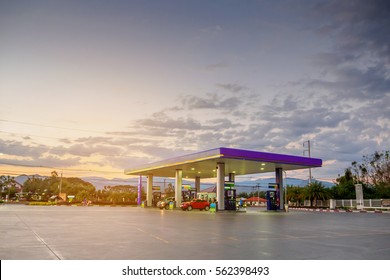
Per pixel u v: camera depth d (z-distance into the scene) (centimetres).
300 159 4088
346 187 6538
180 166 4494
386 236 1445
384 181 6725
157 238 1284
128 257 889
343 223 2256
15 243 1120
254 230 1653
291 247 1085
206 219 2520
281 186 4425
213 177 6206
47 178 13562
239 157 3581
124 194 8406
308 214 3775
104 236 1331
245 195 10231
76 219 2297
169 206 4594
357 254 970
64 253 939
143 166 5141
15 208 4300
